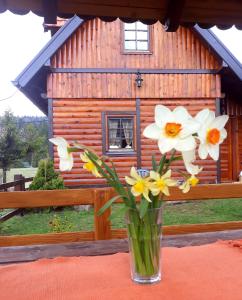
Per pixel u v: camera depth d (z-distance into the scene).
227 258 1.56
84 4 2.23
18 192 2.38
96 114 8.38
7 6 2.18
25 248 1.89
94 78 8.34
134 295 1.18
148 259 1.25
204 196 2.65
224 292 1.20
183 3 2.19
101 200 2.45
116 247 1.87
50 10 2.17
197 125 1.10
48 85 8.20
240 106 10.04
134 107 8.48
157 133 1.11
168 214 6.79
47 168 7.67
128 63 8.46
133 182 1.16
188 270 1.41
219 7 2.36
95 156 1.25
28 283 1.33
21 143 10.72
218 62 8.59
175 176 5.77
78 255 1.74
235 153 10.26
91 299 1.16
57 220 4.98
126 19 2.44
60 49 8.22
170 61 8.58
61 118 8.28
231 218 6.35
